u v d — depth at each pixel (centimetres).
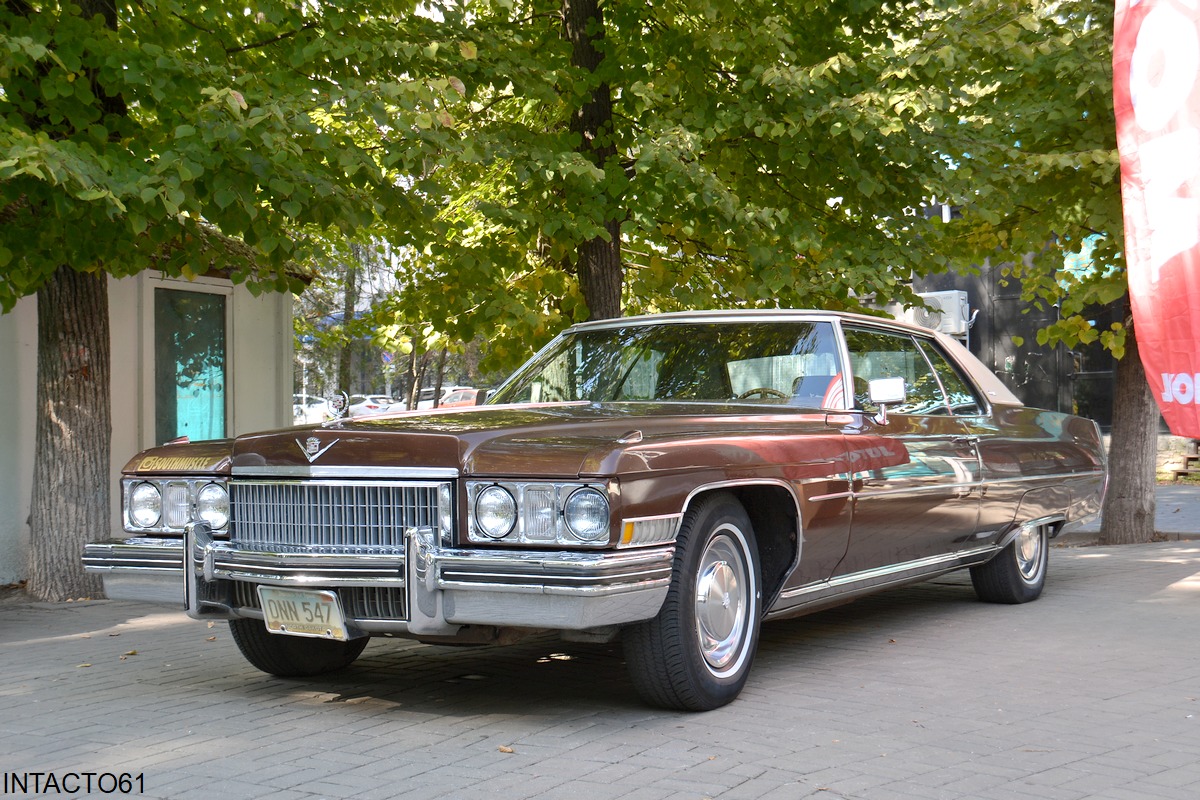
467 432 420
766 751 391
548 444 409
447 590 406
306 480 437
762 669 535
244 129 656
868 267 905
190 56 766
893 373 607
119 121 739
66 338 820
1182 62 705
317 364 3253
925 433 596
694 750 392
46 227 723
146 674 551
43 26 693
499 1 799
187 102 716
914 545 595
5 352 909
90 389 827
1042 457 720
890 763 377
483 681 518
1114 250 1091
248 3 802
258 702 482
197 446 492
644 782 356
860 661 554
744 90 883
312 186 709
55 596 809
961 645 596
